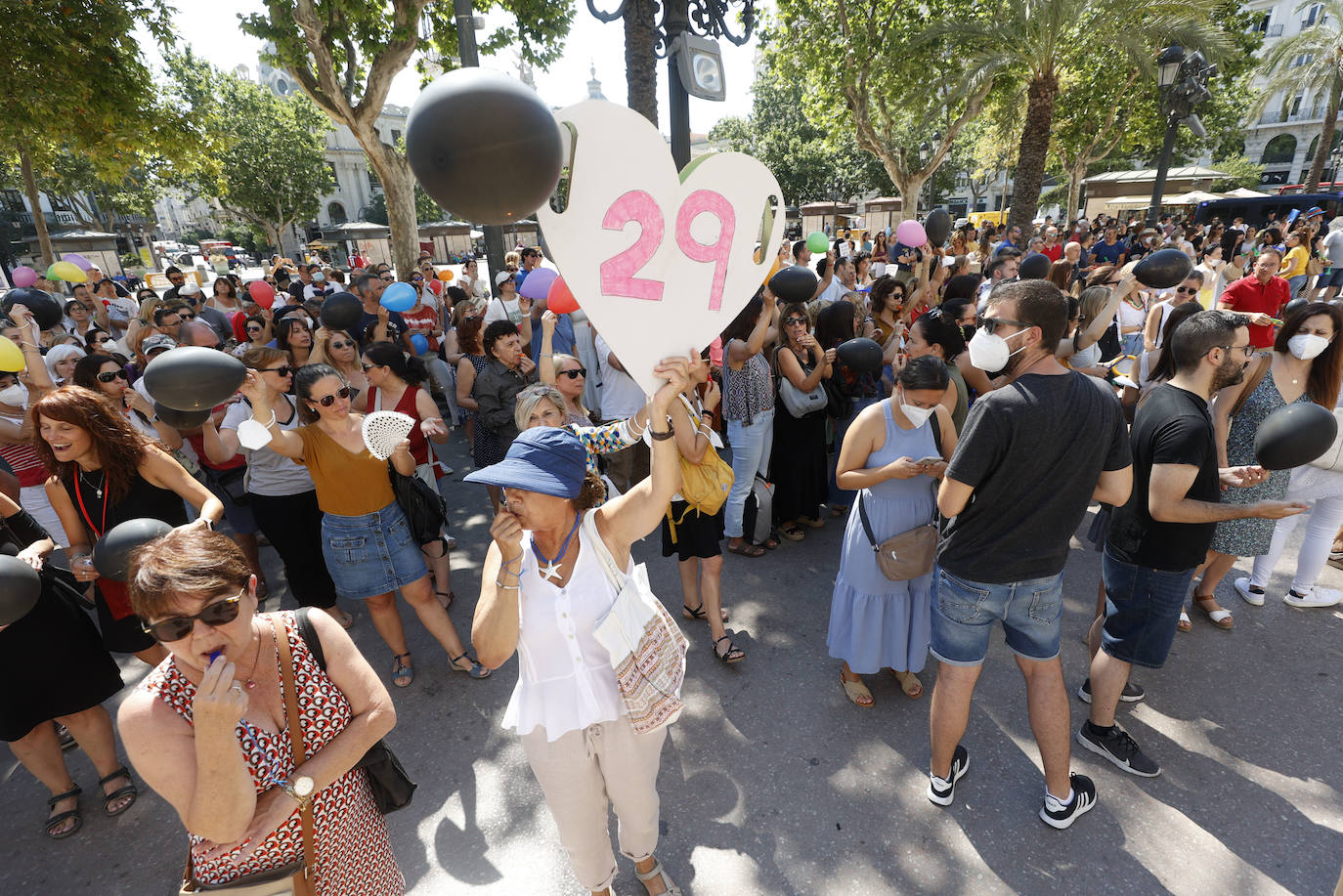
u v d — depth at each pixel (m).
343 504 2.92
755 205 1.50
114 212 40.59
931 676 3.18
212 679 1.15
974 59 14.52
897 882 2.17
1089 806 2.36
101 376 3.56
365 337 6.73
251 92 42.50
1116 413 1.93
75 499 2.50
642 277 1.45
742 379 3.88
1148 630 2.41
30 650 2.29
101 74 9.93
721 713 2.95
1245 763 2.56
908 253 10.12
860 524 2.79
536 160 0.96
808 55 18.17
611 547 1.76
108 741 2.58
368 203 66.88
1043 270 5.82
